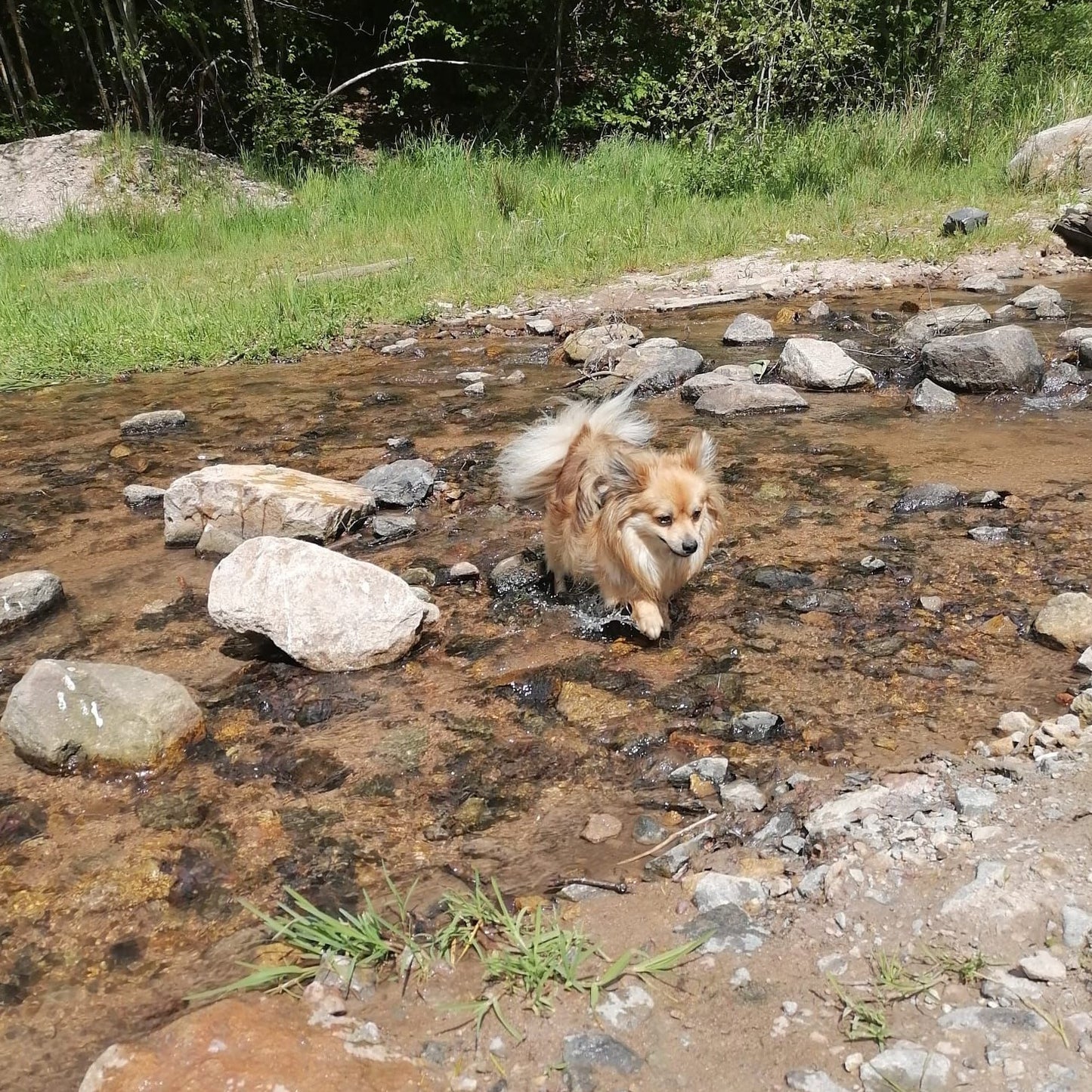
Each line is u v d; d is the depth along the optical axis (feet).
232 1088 2.83
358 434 8.75
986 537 6.02
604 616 5.60
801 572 5.82
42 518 7.30
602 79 26.07
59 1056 3.11
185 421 9.30
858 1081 2.80
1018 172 16.21
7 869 3.90
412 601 5.31
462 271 14.67
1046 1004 2.94
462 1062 2.96
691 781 4.18
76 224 18.90
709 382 9.06
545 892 3.64
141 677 4.64
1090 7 21.04
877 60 21.53
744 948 3.26
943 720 4.42
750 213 16.14
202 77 24.91
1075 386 8.52
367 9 28.09
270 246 17.37
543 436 6.06
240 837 4.01
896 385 9.11
